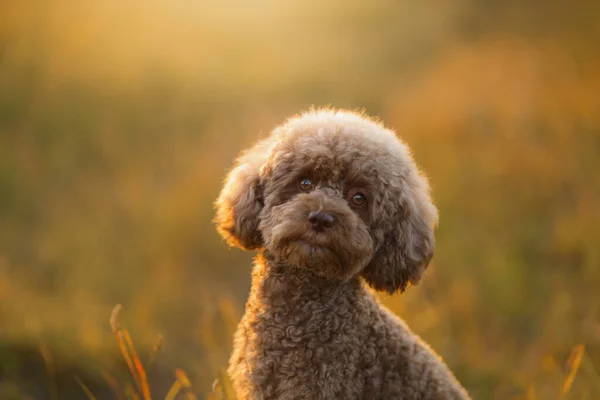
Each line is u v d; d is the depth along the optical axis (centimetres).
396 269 308
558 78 1045
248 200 318
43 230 723
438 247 657
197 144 909
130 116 985
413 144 890
